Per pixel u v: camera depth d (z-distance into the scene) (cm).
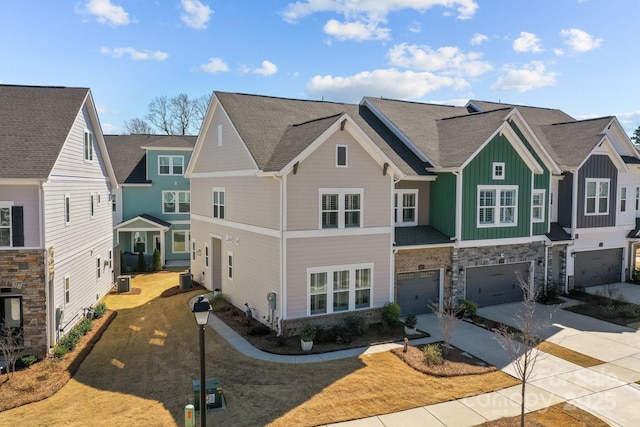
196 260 2684
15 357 1339
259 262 1834
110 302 2247
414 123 2330
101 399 1208
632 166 2533
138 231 3334
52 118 1703
